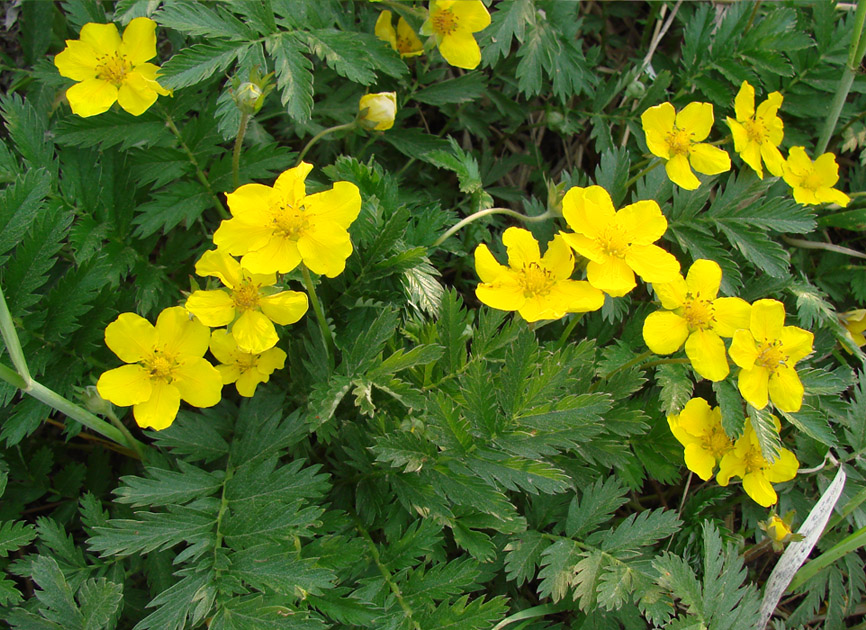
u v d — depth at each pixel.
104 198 0.22
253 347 0.19
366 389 0.20
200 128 0.22
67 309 0.20
